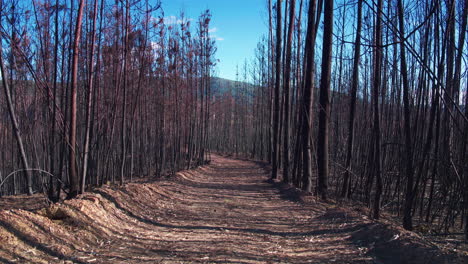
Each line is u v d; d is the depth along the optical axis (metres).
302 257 5.09
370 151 10.68
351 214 7.59
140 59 14.19
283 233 6.68
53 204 6.10
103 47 11.92
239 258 4.90
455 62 7.48
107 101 13.31
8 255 4.21
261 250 5.38
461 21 7.10
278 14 17.50
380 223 6.34
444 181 7.95
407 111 6.92
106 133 13.66
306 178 12.15
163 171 20.41
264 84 34.28
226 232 6.58
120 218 7.04
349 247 5.61
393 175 10.83
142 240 5.84
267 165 27.88
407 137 7.03
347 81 15.34
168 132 22.02
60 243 4.95
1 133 14.89
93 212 6.42
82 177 8.49
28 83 13.66
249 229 6.91
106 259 4.73
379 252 5.23
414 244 5.00
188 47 21.69
